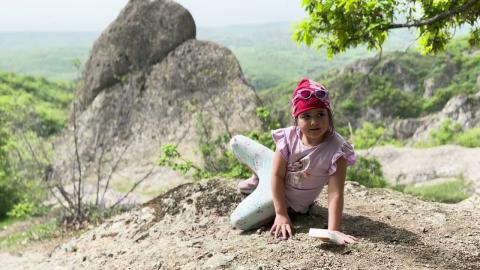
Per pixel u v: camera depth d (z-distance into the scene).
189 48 20.95
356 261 3.45
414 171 19.28
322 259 3.47
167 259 4.04
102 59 22.03
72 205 11.88
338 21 6.28
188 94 20.00
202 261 3.78
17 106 17.84
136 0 22.23
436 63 77.88
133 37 21.80
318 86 3.55
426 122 48.69
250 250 3.75
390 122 54.88
